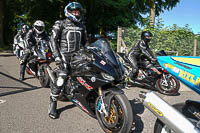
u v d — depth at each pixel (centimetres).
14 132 259
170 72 188
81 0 1427
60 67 314
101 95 262
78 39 322
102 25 1497
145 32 507
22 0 1617
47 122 294
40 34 532
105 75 252
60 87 311
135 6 1567
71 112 338
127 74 511
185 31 1053
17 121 291
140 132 280
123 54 555
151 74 485
